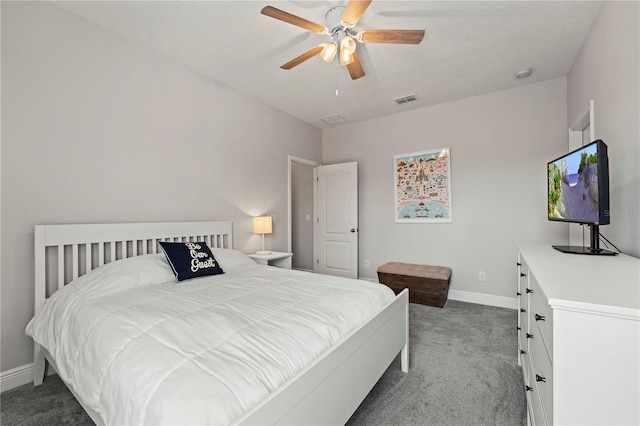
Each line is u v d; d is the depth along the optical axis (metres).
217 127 3.17
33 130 1.93
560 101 3.13
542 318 1.02
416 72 2.99
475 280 3.64
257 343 1.11
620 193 1.74
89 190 2.19
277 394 0.89
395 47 2.53
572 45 2.50
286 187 4.17
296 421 0.98
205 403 0.80
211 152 3.11
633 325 0.73
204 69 2.93
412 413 1.61
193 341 1.12
